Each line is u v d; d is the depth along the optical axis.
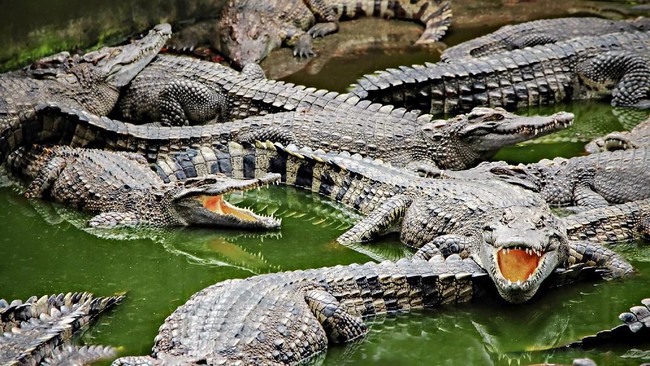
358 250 13.78
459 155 15.98
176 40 21.23
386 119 16.39
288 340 10.76
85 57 17.59
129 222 14.44
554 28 21.20
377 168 14.87
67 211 14.95
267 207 15.16
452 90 18.45
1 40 18.45
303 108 16.98
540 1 24.09
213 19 22.19
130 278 13.16
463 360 11.34
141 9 20.83
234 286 11.34
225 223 14.38
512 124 15.68
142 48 18.03
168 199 14.38
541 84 18.84
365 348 11.43
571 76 19.09
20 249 13.93
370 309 11.80
